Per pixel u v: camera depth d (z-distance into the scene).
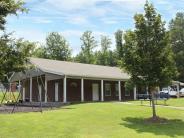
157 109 27.47
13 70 11.35
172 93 49.53
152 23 21.97
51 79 36.78
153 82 21.38
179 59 72.94
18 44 11.45
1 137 16.31
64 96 33.94
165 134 17.75
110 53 91.81
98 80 42.00
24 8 11.36
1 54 11.16
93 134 17.14
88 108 26.62
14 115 22.34
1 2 10.59
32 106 31.72
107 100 42.41
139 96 42.94
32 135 16.73
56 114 23.02
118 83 42.91
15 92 46.84
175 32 79.00
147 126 20.02
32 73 37.56
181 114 25.30
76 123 19.95
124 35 22.47
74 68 39.66
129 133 17.61
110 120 21.45
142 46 21.95
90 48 95.94
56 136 16.53
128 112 25.11
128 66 22.02
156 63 21.56
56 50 92.00
